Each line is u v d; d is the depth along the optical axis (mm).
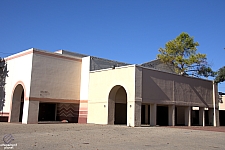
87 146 11086
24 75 26016
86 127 20844
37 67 25562
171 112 26969
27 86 25172
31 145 10969
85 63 29109
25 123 24359
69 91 27984
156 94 25375
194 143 13227
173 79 27578
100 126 22156
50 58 26734
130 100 23594
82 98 28453
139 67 24125
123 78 24562
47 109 30359
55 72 26969
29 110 24500
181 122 32625
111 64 31188
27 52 26094
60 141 12422
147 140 13828
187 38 37938
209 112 32969
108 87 25781
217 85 33688
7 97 28406
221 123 36688
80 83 29109
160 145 12031
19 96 27922
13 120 27172
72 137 14156
